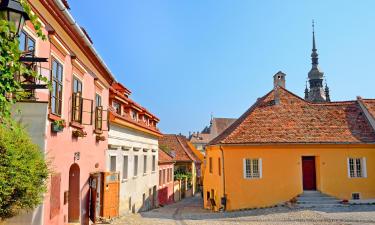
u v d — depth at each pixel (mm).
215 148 27266
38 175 6492
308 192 24500
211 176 29281
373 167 24891
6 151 5652
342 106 28422
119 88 24672
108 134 18594
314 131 25703
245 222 18641
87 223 14930
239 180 24312
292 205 23047
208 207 30500
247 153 24562
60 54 11422
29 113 8953
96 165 16328
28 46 8961
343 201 23469
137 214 22828
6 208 5973
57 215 11062
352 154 24906
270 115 27078
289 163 24562
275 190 24297
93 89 16062
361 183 24688
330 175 24641
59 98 11414
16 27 5637
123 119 20328
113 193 18344
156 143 32531
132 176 23547
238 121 31062
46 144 9516
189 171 53281
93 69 15898
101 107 16734
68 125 12289
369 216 19094
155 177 31953
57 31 10898
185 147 57250
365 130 26031
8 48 5383
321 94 79438
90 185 15414
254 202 24188
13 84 5773
